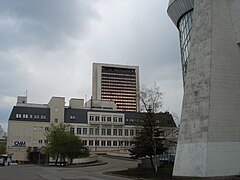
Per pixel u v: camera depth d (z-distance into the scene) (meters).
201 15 25.19
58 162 71.38
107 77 159.50
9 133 90.94
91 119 98.56
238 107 23.33
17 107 94.69
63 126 65.44
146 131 33.38
